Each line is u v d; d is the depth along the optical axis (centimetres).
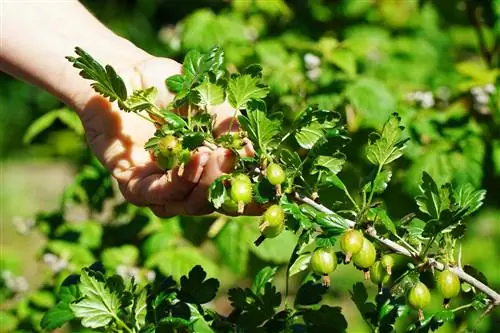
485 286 181
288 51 373
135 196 212
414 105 358
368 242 168
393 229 171
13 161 973
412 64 409
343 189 172
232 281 538
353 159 344
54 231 349
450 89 378
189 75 185
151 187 201
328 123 172
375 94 332
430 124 336
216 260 451
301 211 171
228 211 173
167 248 321
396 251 176
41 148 584
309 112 171
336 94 334
